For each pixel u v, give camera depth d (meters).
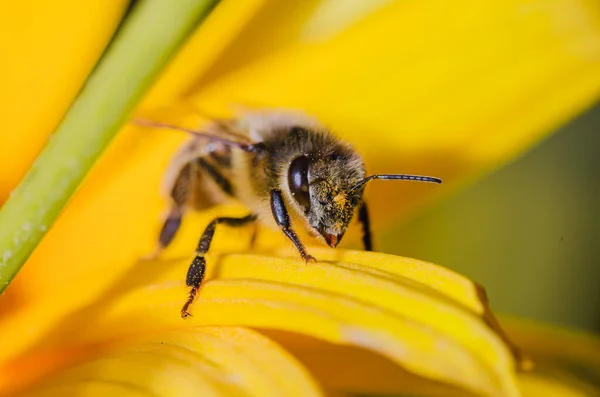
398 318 0.07
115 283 0.07
